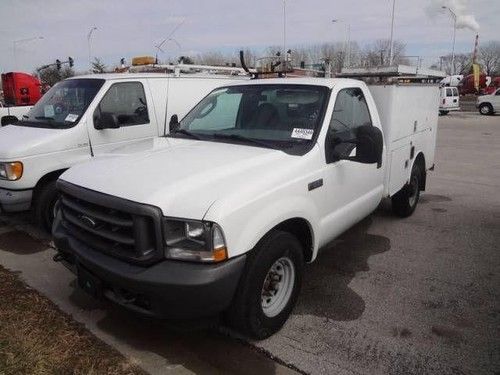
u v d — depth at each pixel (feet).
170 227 9.64
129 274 9.68
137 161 11.84
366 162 12.62
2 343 10.71
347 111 14.85
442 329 12.25
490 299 13.96
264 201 10.66
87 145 19.69
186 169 10.98
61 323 11.96
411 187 21.71
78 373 9.96
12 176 17.60
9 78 46.57
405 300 13.84
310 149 12.77
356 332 12.05
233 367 10.58
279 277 11.85
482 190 28.68
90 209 10.84
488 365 10.74
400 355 11.09
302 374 10.39
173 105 23.85
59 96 21.35
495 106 97.50
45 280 14.87
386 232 20.08
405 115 18.56
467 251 17.89
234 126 14.75
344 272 15.83
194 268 9.51
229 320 10.83
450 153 45.32
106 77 21.56
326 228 13.38
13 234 19.29
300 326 12.30
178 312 9.63
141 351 11.10
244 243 10.05
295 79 15.47
